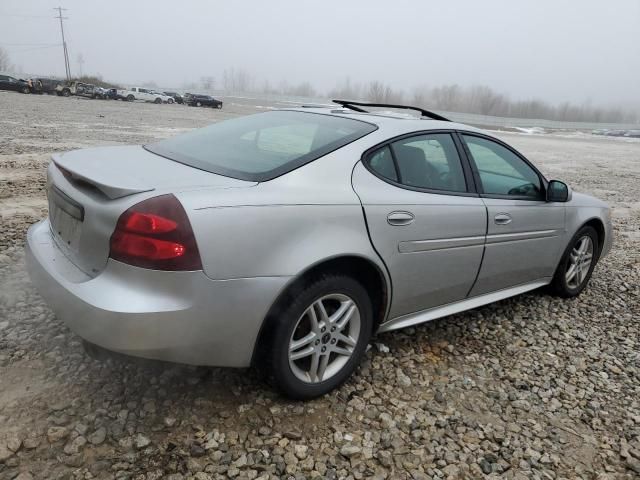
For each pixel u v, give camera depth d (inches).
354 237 105.8
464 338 146.5
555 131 2337.6
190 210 87.6
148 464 89.0
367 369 124.6
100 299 86.5
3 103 1106.7
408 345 138.8
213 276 88.8
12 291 147.9
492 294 151.3
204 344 91.9
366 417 107.2
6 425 94.5
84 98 1892.2
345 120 127.3
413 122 130.6
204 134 132.2
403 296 121.6
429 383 121.9
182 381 111.9
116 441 93.4
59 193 105.6
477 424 108.9
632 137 2206.0
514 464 98.7
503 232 142.0
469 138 141.6
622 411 118.6
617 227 323.3
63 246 103.0
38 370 111.3
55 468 86.4
